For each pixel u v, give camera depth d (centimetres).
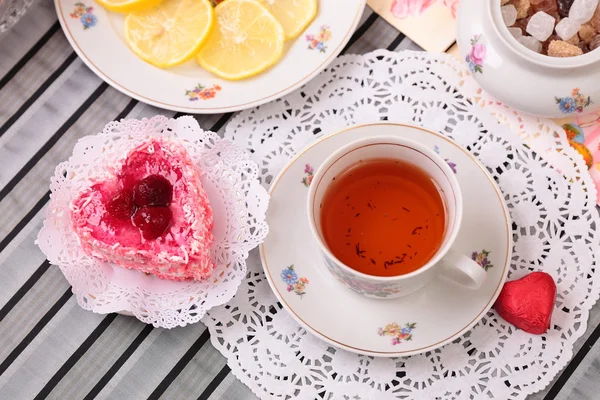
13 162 62
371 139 55
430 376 58
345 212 57
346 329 57
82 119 63
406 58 63
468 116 63
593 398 58
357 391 58
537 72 58
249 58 62
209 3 62
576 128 62
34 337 60
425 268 53
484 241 58
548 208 60
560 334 59
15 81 64
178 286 58
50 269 61
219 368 59
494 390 58
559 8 61
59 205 59
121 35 63
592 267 60
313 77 62
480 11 60
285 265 58
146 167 58
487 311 58
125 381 59
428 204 56
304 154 59
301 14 62
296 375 59
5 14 62
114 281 59
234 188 59
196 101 61
